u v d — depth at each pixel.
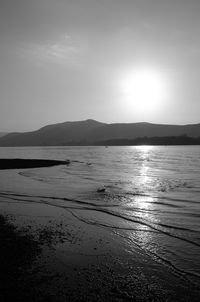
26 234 13.38
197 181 33.94
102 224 15.40
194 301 7.79
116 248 11.67
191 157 92.75
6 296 7.80
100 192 26.30
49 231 13.94
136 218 16.67
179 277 9.12
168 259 10.56
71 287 8.38
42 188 29.72
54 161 75.12
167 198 22.89
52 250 11.30
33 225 15.11
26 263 9.98
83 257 10.68
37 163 71.06
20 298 7.70
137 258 10.66
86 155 122.81
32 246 11.62
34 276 9.02
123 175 42.59
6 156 121.75
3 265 9.79
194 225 14.95
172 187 29.16
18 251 11.04
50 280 8.77
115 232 13.91
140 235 13.44
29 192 27.06
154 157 97.00
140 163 70.44
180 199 22.36
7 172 51.94
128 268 9.78
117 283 8.70
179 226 14.83
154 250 11.48
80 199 22.98
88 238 12.94
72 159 93.81
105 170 52.16
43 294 7.94
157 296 8.02
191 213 17.61
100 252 11.22
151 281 8.88
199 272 9.49
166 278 9.08
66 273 9.29
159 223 15.51
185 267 9.87
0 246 11.58
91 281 8.80
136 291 8.27
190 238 12.86
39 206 20.39
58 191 27.44
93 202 21.66
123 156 108.25
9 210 19.08
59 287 8.36
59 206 20.33
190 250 11.42
